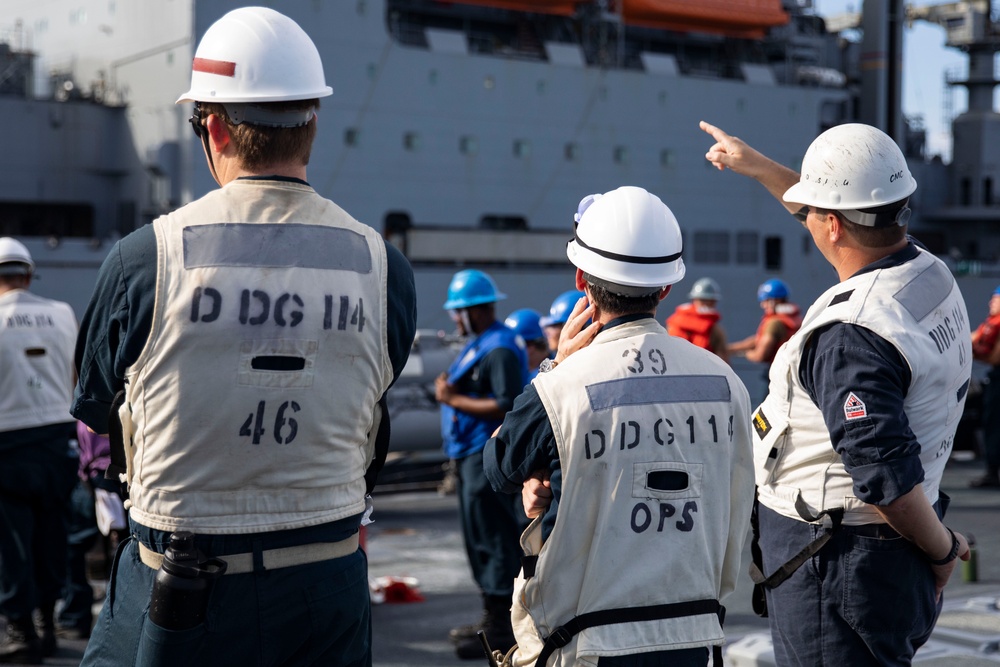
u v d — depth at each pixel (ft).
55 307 17.90
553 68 69.21
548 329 21.97
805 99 81.15
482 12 71.41
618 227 7.75
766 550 9.41
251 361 6.69
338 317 6.95
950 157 96.73
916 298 8.58
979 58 94.48
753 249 78.89
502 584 17.58
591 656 7.35
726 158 10.98
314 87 7.22
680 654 7.51
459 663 17.15
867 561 8.65
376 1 62.34
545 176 69.36
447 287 65.72
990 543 26.53
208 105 7.18
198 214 6.89
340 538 7.08
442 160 65.36
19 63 61.11
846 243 9.02
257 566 6.73
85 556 18.85
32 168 59.52
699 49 84.53
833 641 8.82
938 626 17.69
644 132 73.41
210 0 57.11
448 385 17.93
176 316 6.61
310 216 7.11
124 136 61.36
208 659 6.69
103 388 7.12
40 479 17.04
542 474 7.84
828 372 8.36
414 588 21.56
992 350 34.55
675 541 7.52
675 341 7.89
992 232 96.27
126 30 61.77
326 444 6.93
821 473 8.87
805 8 86.12
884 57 88.94
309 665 7.06
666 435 7.54
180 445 6.66
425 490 36.09
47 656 17.48
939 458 8.89
